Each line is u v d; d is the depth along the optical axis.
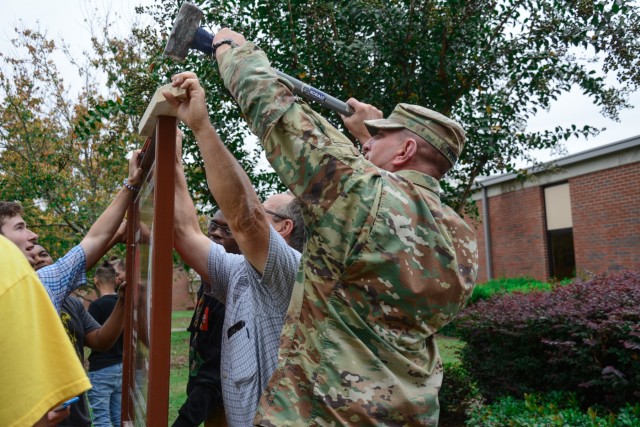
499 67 4.66
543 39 4.57
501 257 14.00
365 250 1.32
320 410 1.27
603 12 4.34
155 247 1.39
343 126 4.55
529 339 5.05
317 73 4.56
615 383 4.25
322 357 1.30
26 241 2.69
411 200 1.42
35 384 1.01
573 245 11.79
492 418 4.39
